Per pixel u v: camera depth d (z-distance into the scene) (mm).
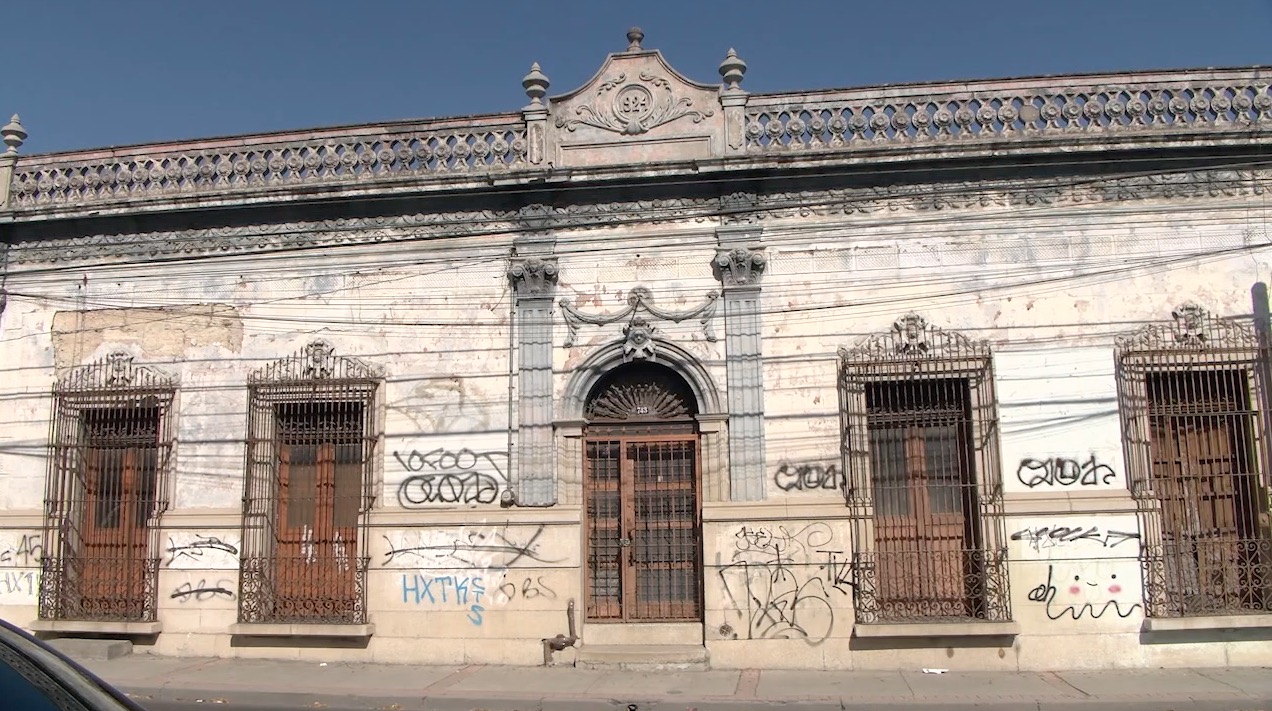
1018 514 12414
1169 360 12664
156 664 13070
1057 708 10391
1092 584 12242
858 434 12820
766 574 12602
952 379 12906
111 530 14312
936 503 12781
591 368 13398
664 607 13188
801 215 13375
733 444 12953
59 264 14805
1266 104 12938
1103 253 12945
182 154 14617
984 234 13117
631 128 13758
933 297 13062
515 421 13414
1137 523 12297
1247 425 12539
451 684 11766
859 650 12359
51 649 3912
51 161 14961
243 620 13406
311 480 14000
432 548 13234
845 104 13461
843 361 12961
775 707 10578
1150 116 13102
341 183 13875
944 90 13336
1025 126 13188
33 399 14547
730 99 13602
